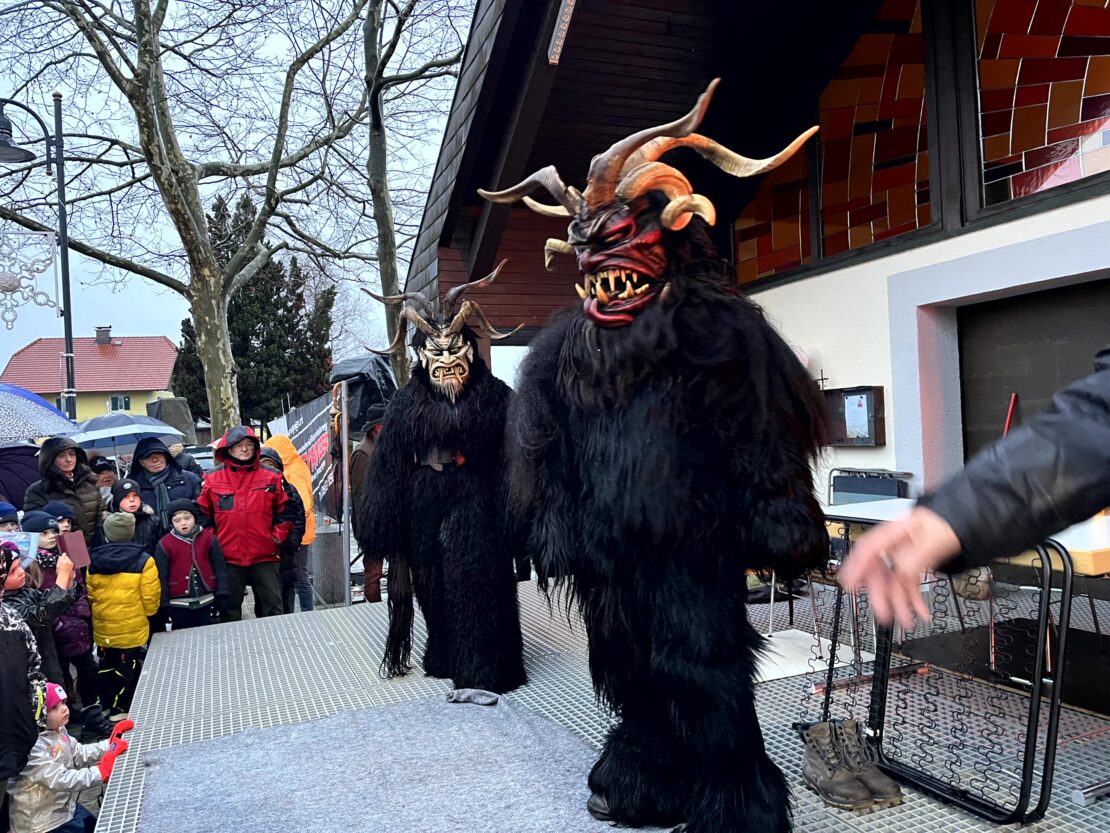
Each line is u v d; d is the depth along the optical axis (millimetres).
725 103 5883
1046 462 770
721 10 5219
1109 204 3773
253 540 5547
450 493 3295
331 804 2395
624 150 1843
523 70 5031
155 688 3600
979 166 4383
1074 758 2391
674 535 1847
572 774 2510
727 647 1876
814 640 3602
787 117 5684
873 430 4934
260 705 3318
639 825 2148
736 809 1846
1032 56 4172
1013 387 4520
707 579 1882
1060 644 2012
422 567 3418
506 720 2977
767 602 4367
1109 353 838
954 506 793
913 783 2271
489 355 6133
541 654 3768
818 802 2242
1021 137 4223
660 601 1893
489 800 2365
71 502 5547
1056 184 4078
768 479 1835
